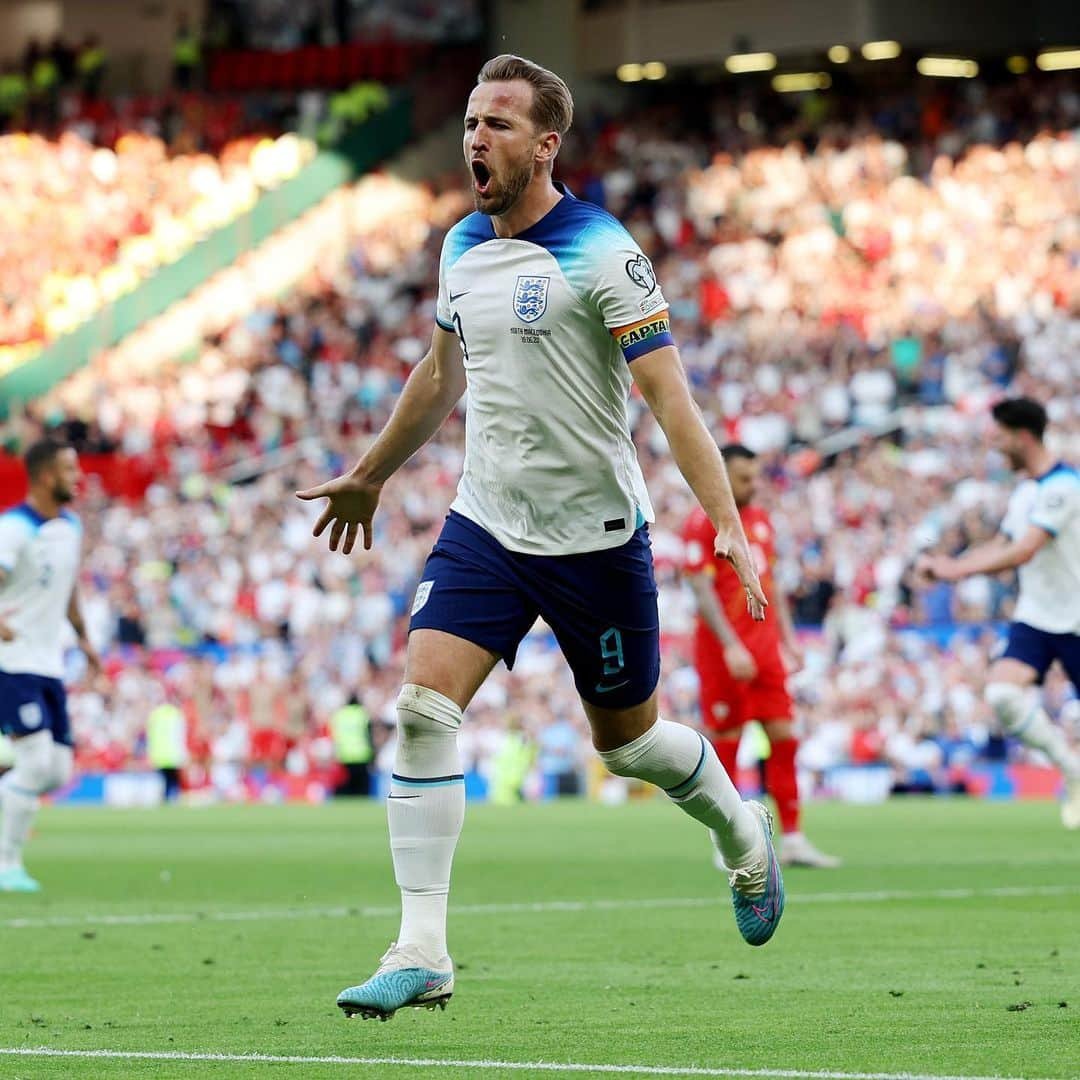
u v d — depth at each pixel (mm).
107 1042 8945
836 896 16562
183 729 47844
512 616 8883
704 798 9570
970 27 65250
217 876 20375
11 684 18719
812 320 60156
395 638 50562
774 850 10109
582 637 8992
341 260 67688
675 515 51531
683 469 8594
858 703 43875
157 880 19828
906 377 56625
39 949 13234
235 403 62219
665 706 45781
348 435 60500
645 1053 8414
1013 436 21219
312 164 68625
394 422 9695
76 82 76000
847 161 64562
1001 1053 8266
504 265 8828
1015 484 50031
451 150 72438
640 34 67875
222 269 66125
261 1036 9117
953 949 12633
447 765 8750
